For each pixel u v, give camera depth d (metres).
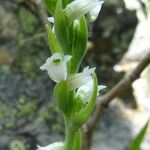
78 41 0.05
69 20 0.05
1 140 0.11
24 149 0.11
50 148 0.06
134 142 0.08
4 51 0.12
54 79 0.05
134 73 0.08
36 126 0.12
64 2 0.05
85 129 0.08
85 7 0.05
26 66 0.12
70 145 0.06
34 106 0.12
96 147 0.12
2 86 0.12
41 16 0.09
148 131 0.12
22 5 0.12
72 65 0.05
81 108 0.06
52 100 0.12
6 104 0.12
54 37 0.05
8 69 0.12
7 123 0.12
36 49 0.12
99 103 0.08
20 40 0.12
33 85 0.12
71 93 0.06
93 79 0.05
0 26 0.12
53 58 0.05
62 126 0.12
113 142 0.12
